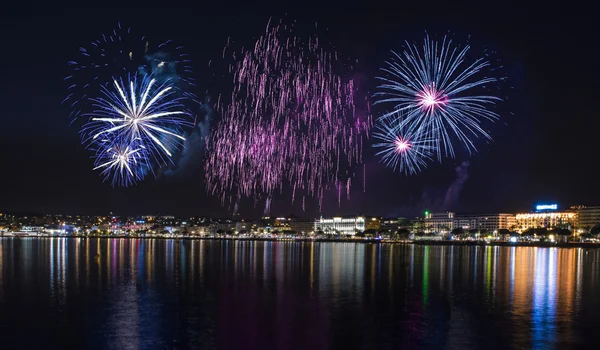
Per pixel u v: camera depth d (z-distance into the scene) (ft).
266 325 123.24
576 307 147.02
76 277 222.07
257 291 179.22
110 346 105.70
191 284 198.70
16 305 148.97
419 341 109.29
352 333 115.85
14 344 107.24
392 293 174.81
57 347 105.19
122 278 219.20
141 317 132.05
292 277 227.20
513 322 126.72
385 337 112.37
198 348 104.06
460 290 183.62
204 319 129.90
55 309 142.61
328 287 191.01
